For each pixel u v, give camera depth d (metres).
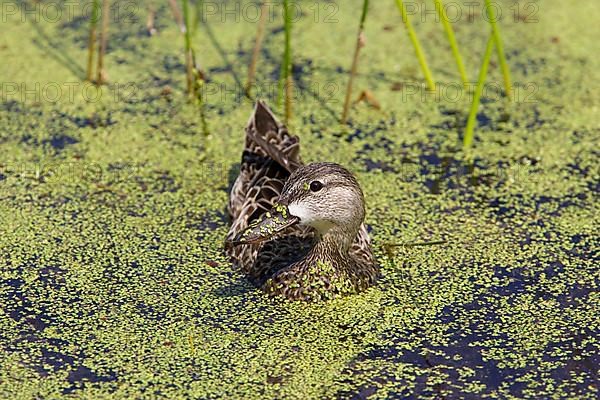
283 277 11.88
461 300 11.93
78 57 17.91
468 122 15.23
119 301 11.90
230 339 11.23
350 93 15.83
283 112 16.38
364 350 11.07
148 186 14.41
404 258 12.75
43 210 13.74
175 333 11.33
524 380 10.57
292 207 11.63
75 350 11.02
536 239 13.12
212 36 18.59
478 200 14.05
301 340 11.23
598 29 18.70
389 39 18.48
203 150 15.37
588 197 14.05
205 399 10.27
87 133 15.74
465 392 10.40
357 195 11.78
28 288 12.10
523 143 15.48
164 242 13.09
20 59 17.78
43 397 10.25
